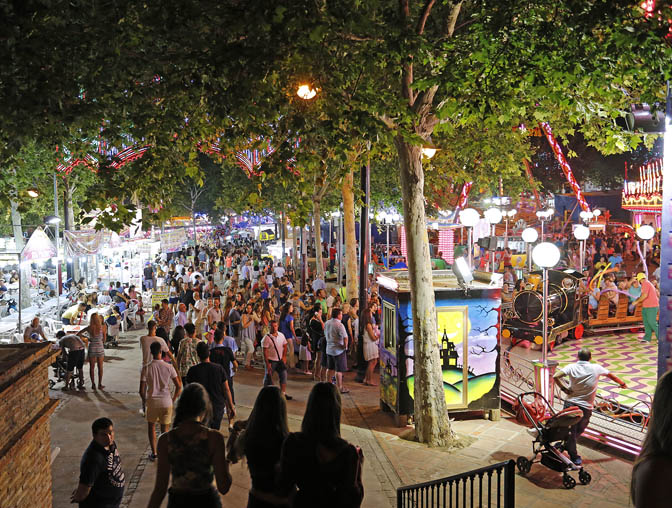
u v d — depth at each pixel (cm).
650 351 1638
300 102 953
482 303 1121
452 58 896
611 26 793
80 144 1030
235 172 4234
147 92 926
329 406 388
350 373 1540
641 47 793
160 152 951
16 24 746
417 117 891
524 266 2833
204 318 1966
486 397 1131
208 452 437
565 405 904
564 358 1559
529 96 1073
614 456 952
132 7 865
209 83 873
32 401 551
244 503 764
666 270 784
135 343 2020
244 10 773
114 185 893
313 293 2312
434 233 3522
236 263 4106
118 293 2333
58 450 725
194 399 450
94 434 588
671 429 232
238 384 1434
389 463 938
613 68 873
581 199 1973
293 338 1600
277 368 1252
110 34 818
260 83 838
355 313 1634
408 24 917
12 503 492
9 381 486
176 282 2567
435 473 905
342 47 939
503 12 860
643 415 1057
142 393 925
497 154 1727
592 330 1859
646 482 230
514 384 1249
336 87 902
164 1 803
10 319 2012
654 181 1839
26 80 775
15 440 485
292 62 841
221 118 845
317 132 965
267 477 418
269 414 423
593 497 818
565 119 1503
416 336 1031
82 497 572
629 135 1073
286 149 882
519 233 3816
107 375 1530
